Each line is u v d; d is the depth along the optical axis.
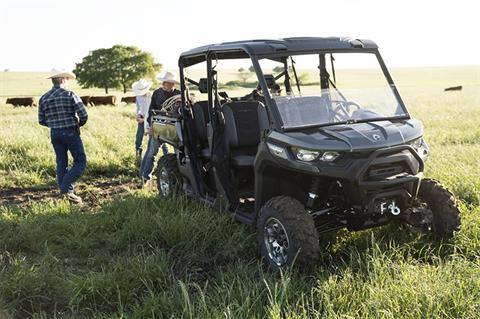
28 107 30.62
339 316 3.56
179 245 5.22
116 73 83.00
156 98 8.23
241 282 4.15
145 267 4.42
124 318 3.70
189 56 6.14
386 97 5.09
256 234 5.13
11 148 10.91
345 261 4.69
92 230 5.66
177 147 6.61
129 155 10.22
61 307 4.11
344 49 5.10
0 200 7.70
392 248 4.61
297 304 3.64
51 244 5.37
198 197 6.26
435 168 7.50
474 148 9.57
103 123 16.25
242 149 5.80
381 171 4.37
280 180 4.91
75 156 7.45
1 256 4.90
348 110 4.91
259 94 6.41
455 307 3.56
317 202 4.82
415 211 4.82
